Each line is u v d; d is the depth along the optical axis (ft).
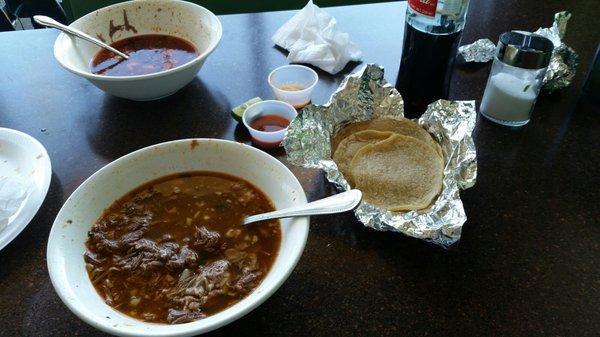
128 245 2.15
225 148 2.45
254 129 2.95
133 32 3.83
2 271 2.23
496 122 3.20
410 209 2.32
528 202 2.62
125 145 3.03
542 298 2.14
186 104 3.39
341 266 2.27
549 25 4.29
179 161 2.48
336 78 3.63
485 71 3.72
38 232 2.43
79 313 1.69
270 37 4.16
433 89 3.12
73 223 2.11
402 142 2.67
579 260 2.30
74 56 3.43
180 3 3.69
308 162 2.43
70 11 5.67
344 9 4.57
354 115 2.87
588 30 4.20
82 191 2.20
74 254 2.04
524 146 3.01
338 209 2.05
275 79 3.50
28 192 2.46
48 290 2.15
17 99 3.44
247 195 2.41
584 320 2.05
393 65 3.75
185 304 1.94
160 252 2.12
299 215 2.10
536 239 2.40
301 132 2.51
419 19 2.87
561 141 3.05
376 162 2.56
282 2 5.93
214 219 2.32
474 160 2.38
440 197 2.34
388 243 2.38
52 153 2.97
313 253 2.33
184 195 2.43
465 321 2.04
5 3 5.88
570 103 3.38
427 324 2.03
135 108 3.36
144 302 1.98
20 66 3.78
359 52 3.80
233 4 5.87
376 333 2.00
